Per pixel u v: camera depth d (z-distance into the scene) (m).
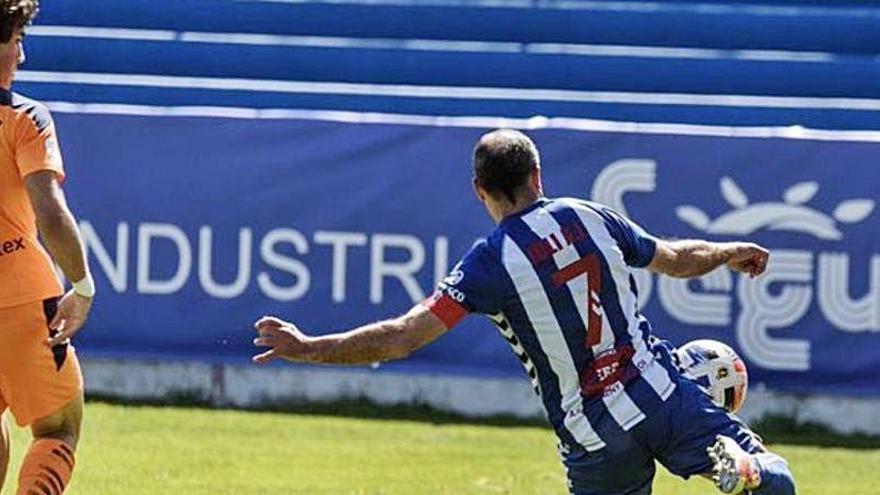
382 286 36.03
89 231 36.78
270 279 36.34
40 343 19.80
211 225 36.50
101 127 36.66
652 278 34.91
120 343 36.91
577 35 50.31
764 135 34.72
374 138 36.00
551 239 18.52
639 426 18.55
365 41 50.41
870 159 34.47
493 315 18.66
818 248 34.66
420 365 36.38
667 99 45.75
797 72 46.97
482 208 35.72
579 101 44.84
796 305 34.72
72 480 28.17
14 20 19.42
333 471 29.73
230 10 51.09
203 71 48.94
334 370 36.66
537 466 30.66
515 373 36.06
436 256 35.84
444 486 28.53
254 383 36.75
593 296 18.53
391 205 36.00
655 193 35.12
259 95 45.75
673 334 34.94
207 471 29.42
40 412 19.97
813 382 34.81
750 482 17.88
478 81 48.25
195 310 36.66
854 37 48.91
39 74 47.00
